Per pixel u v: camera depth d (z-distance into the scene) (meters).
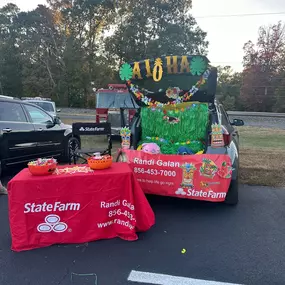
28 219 2.74
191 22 39.19
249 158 6.89
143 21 38.69
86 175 2.80
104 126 5.54
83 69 42.28
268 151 7.96
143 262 2.55
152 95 4.24
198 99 4.14
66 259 2.60
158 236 3.05
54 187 2.74
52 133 5.97
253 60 51.88
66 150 6.43
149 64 3.83
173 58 3.69
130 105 10.18
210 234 3.11
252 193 4.45
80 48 42.22
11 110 5.13
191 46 37.78
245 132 14.06
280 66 50.19
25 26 42.03
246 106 52.12
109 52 41.44
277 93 47.69
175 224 3.36
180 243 2.90
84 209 2.84
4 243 2.90
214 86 3.81
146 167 3.68
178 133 4.27
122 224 2.97
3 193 4.35
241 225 3.34
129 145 4.11
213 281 2.28
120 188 2.91
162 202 4.09
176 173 3.58
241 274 2.38
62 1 42.22
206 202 4.09
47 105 12.80
